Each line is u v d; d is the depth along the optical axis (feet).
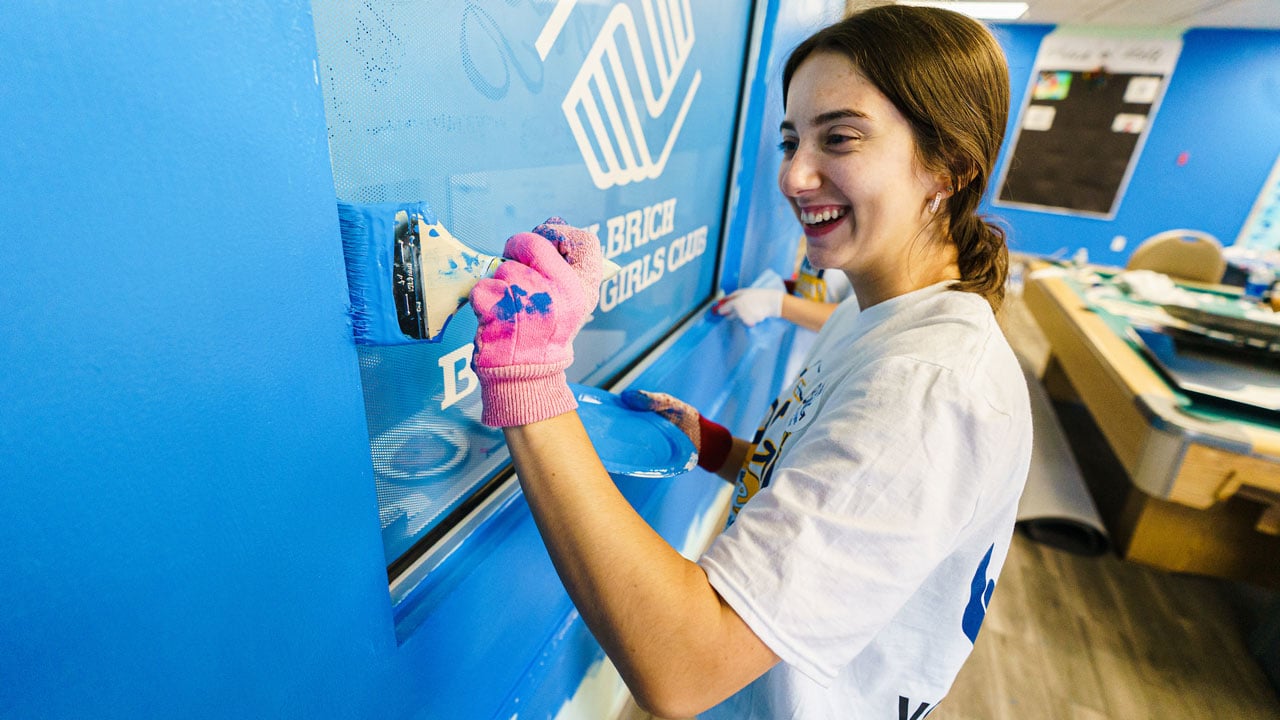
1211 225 16.42
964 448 1.46
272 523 1.25
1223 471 4.58
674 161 3.60
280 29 0.99
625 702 4.35
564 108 2.36
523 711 2.75
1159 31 15.30
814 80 1.77
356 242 1.24
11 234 0.76
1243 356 5.94
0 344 0.78
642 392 2.93
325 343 1.26
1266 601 6.11
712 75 3.79
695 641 1.36
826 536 1.40
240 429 1.13
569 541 1.42
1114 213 17.34
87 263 0.84
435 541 2.21
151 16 0.83
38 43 0.73
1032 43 16.72
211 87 0.92
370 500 1.53
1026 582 6.30
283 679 1.40
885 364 1.58
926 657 2.09
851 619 1.42
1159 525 6.29
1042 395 10.25
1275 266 9.07
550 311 1.38
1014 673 5.21
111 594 1.00
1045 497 7.22
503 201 2.14
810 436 1.65
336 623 1.52
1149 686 5.14
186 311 0.98
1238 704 5.01
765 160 5.26
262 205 1.05
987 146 1.80
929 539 1.43
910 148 1.72
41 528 0.89
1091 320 7.14
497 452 2.48
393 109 1.59
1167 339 6.40
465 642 2.24
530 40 2.06
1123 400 5.49
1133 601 6.08
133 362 0.93
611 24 2.53
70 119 0.78
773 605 1.36
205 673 1.21
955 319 1.70
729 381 5.20
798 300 4.83
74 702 1.00
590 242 1.56
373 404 1.77
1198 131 15.79
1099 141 16.81
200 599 1.15
